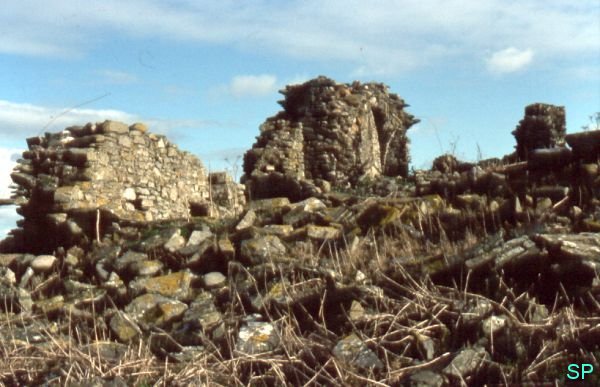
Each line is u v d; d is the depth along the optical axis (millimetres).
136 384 6652
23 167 12102
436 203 9453
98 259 10031
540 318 6645
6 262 10258
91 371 6855
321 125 20172
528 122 22094
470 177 9875
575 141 9430
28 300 9102
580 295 6824
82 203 11438
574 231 8062
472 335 6664
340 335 7113
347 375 6352
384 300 7348
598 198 8641
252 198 18328
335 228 9445
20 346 7754
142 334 7887
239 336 7207
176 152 13531
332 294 7641
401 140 24234
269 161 19344
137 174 12562
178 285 8750
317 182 18656
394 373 6293
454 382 6105
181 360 7133
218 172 15367
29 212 11758
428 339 6633
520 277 7336
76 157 11750
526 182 9453
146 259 9633
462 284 7473
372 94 22219
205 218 10930
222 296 8367
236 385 6547
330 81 20672
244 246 9141
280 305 7668
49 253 11383
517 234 8023
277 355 6852
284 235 9453
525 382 5957
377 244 8828
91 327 8430
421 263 7848
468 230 8602
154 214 12773
